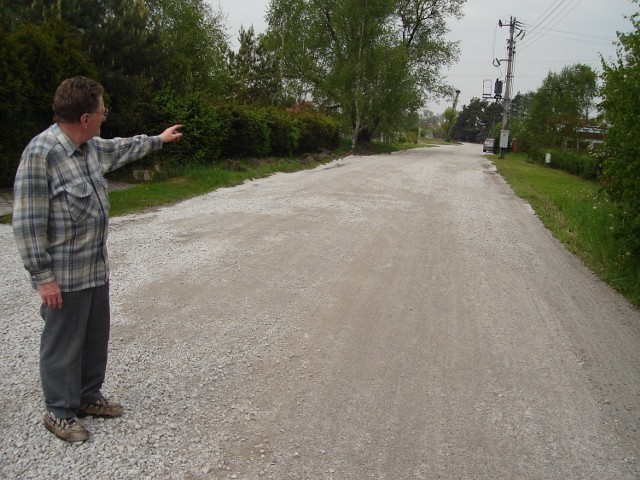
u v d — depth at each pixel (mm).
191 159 14977
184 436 3062
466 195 14062
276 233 8117
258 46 27969
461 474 2896
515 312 5441
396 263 6914
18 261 6148
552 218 11039
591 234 8734
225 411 3346
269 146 19953
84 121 2750
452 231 9156
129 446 2932
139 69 14727
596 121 8578
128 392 3480
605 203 10680
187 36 19328
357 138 34594
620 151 6988
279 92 28391
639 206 6578
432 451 3078
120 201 10062
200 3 20734
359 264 6754
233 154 18000
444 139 98375
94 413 3164
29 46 10492
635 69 6668
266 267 6383
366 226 9008
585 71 34875
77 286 2844
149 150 3203
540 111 36844
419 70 37781
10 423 3057
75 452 2846
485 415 3488
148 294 5289
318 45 33469
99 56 13531
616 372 4227
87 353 3062
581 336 4922
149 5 19281
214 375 3785
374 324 4883
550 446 3191
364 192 13094
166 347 4164
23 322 4438
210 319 4766
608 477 2936
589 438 3297
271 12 34094
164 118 14016
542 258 7770
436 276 6484
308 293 5590
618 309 5746
